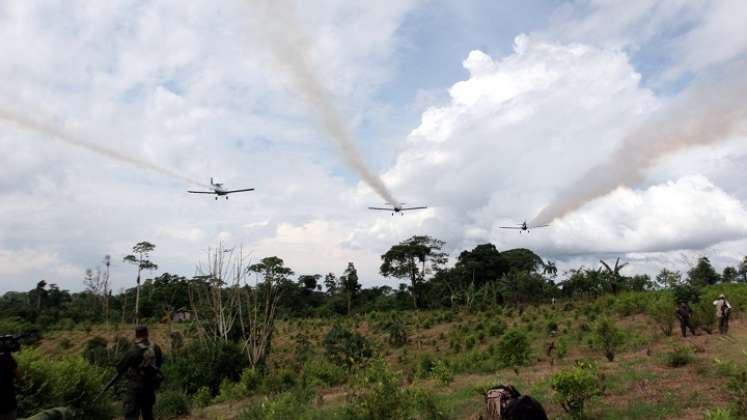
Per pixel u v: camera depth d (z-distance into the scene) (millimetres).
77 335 54469
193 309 31719
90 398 12367
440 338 41281
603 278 49500
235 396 20000
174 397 16281
